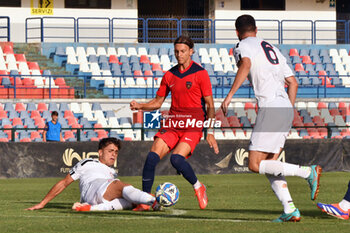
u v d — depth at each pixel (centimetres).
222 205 2633
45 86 7700
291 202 1941
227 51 9300
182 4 10394
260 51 1955
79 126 6769
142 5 10319
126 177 4934
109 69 8388
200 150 5169
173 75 2297
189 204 2681
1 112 6850
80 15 9769
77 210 2305
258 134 1934
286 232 1727
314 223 1912
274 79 1956
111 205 2341
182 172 2142
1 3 9475
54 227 1862
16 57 8312
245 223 1928
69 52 8619
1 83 7644
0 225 1916
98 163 2444
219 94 8250
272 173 1909
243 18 2038
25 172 4928
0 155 4903
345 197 2003
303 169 1898
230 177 4800
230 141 5231
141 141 5075
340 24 10656
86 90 8056
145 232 1750
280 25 10406
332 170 5388
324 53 9525
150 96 8038
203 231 1755
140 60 8700
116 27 9925
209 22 10256
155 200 2252
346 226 1842
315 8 10488
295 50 9412
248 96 8256
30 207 2534
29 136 6425
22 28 9544
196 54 9069
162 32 10131
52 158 4962
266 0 10362
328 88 8562
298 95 8500
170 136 2283
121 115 7406
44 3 9606
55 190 2402
